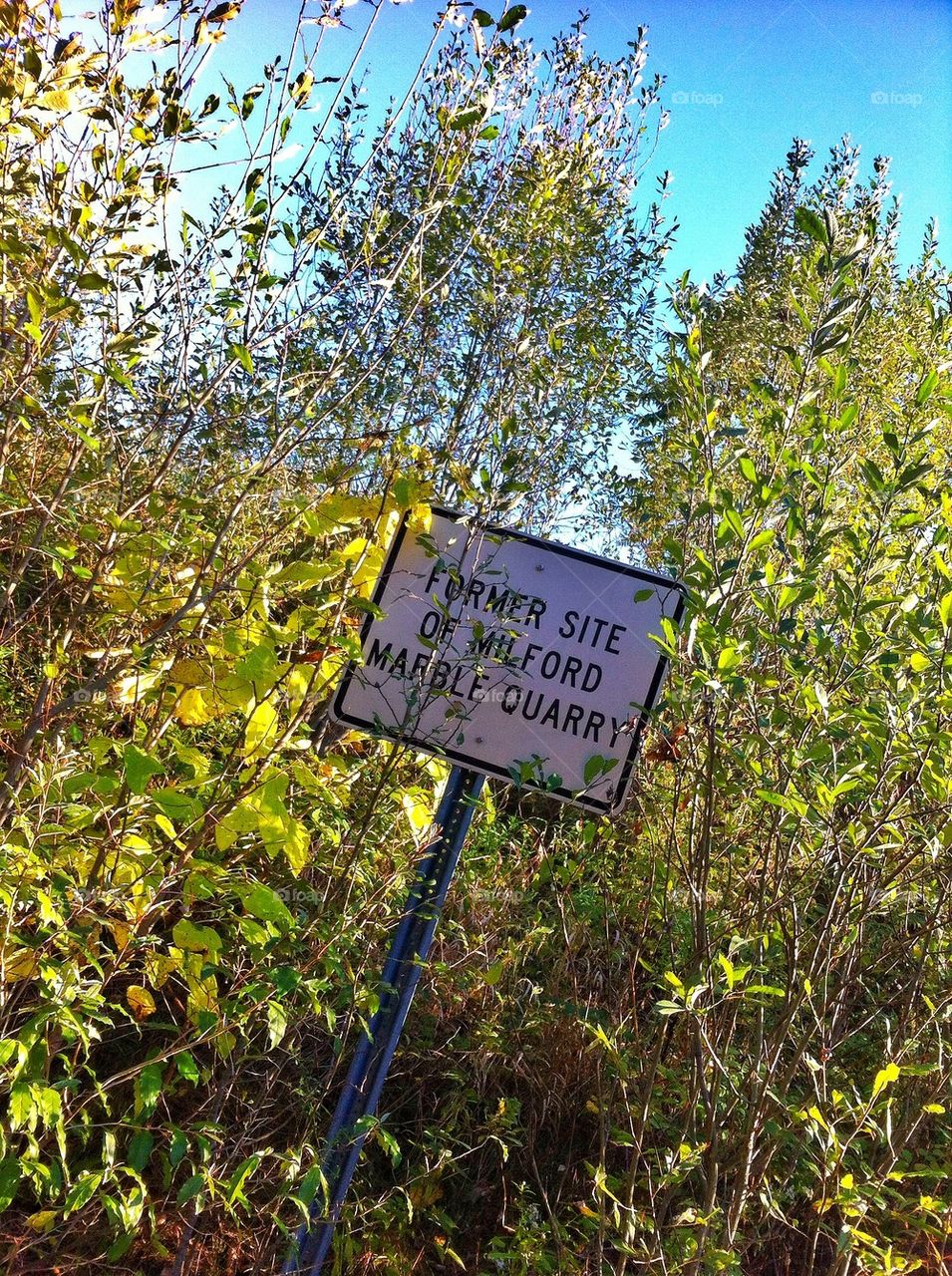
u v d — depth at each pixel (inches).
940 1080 89.7
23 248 72.9
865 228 82.0
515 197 146.9
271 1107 98.7
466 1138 111.8
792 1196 97.9
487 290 120.3
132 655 77.8
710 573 76.5
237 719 93.4
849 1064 110.3
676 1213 97.2
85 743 88.3
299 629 84.2
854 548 83.1
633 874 126.5
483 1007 119.5
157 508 81.6
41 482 90.1
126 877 77.3
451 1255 93.8
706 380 101.2
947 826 77.1
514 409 121.3
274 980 74.0
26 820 69.5
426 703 82.0
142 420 94.0
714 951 88.2
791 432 84.2
